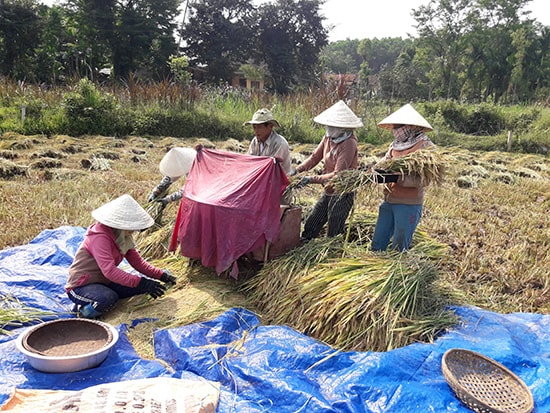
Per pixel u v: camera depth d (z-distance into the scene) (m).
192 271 5.02
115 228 4.04
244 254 4.97
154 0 43.31
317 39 54.28
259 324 4.12
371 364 3.27
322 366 3.36
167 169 5.86
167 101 20.83
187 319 4.10
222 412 2.90
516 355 3.50
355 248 4.83
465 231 7.43
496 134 25.45
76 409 2.63
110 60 44.34
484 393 3.12
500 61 58.91
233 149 16.41
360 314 3.86
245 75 51.56
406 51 70.44
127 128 18.67
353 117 4.80
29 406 2.73
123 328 3.91
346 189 4.57
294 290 4.30
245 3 51.00
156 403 2.76
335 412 2.88
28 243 5.78
